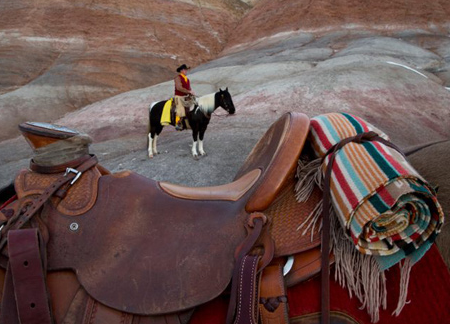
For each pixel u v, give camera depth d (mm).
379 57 14461
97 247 842
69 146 916
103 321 774
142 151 6570
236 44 22766
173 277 813
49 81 15586
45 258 775
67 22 19625
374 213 745
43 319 733
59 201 877
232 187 1052
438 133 9547
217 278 809
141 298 789
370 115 9719
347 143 905
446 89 12297
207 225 898
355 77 11805
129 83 17000
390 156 822
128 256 838
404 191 741
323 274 806
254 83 13008
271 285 802
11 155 8453
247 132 7266
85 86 15727
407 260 826
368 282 818
